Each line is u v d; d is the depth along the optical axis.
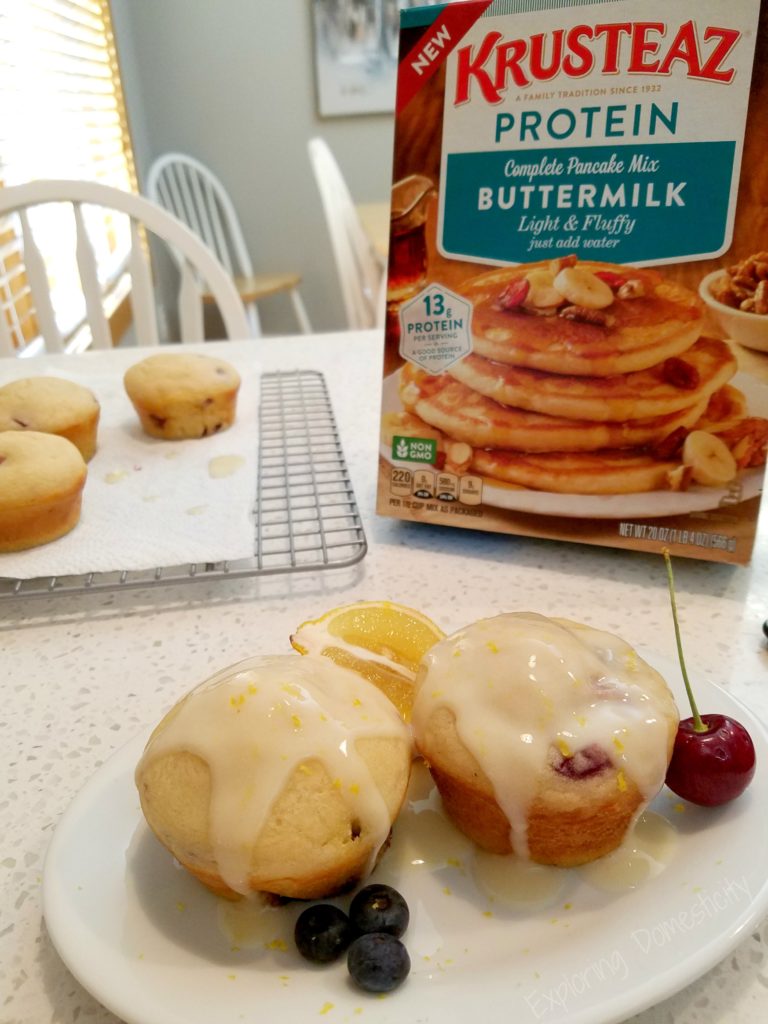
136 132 1.39
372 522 0.38
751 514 0.31
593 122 0.29
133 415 0.51
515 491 0.34
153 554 0.34
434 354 0.33
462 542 0.37
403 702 0.23
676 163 0.28
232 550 0.34
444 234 0.32
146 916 0.17
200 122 1.50
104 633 0.31
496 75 0.29
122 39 1.33
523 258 0.31
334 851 0.17
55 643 0.30
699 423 0.31
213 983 0.16
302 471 0.43
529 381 0.32
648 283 0.30
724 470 0.31
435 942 0.17
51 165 1.03
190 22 1.41
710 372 0.30
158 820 0.18
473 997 0.15
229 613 0.32
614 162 0.29
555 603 0.32
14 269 0.91
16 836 0.21
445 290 0.32
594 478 0.33
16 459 0.35
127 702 0.27
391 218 0.32
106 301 1.16
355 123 1.51
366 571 0.34
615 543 0.34
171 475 0.42
